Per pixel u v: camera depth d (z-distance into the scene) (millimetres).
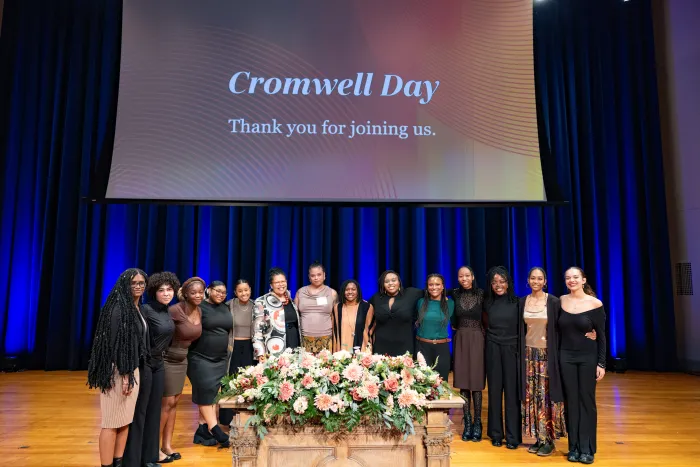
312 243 6168
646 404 4363
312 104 4980
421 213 6281
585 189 6457
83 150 6086
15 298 5949
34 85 6207
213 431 3172
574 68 6559
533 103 5031
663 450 3150
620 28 6574
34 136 6168
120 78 4934
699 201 6074
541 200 4949
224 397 2045
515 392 3238
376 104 5000
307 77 5000
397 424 1935
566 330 3051
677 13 6383
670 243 6320
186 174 4875
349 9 5074
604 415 3988
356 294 3553
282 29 5027
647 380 5539
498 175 4969
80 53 6262
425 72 5047
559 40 6523
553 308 3119
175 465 2877
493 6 5129
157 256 6215
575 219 6406
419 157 4965
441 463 1970
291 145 4941
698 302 6000
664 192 6332
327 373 2064
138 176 4855
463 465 2906
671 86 6395
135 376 2539
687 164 6207
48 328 5902
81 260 5969
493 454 3098
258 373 2076
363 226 6273
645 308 6242
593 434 2959
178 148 4895
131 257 6156
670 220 6332
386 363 2154
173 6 5020
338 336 3508
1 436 3348
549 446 3082
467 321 3447
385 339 3473
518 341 3252
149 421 2748
